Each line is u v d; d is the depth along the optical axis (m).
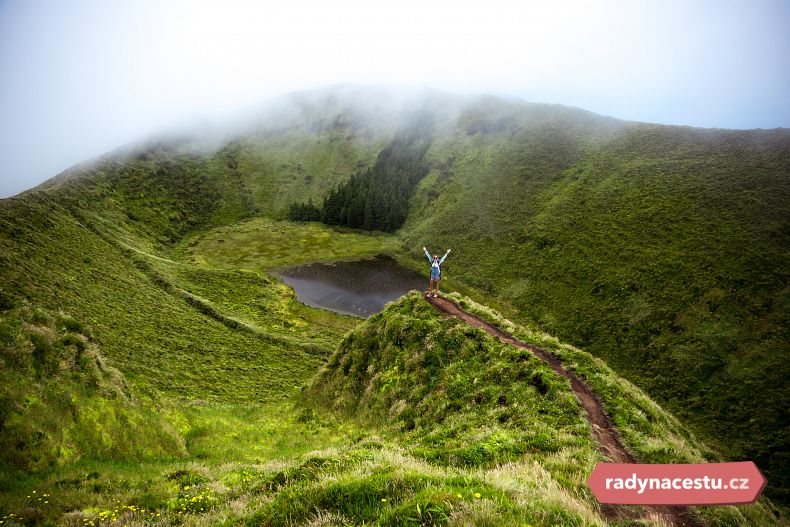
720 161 69.12
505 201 97.06
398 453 10.66
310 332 62.94
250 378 41.12
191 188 136.25
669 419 17.64
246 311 67.19
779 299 43.16
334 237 117.25
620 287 56.78
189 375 37.44
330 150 165.25
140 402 19.52
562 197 84.81
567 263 68.12
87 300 44.25
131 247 80.88
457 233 97.19
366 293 82.31
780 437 31.72
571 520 5.70
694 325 45.81
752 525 8.79
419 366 21.81
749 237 51.84
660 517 7.90
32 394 13.99
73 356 17.09
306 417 25.42
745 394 36.41
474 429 14.40
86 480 11.83
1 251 41.50
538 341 20.58
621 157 87.44
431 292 28.06
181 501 10.09
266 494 8.59
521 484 6.94
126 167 126.38
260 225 126.56
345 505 6.29
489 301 70.31
